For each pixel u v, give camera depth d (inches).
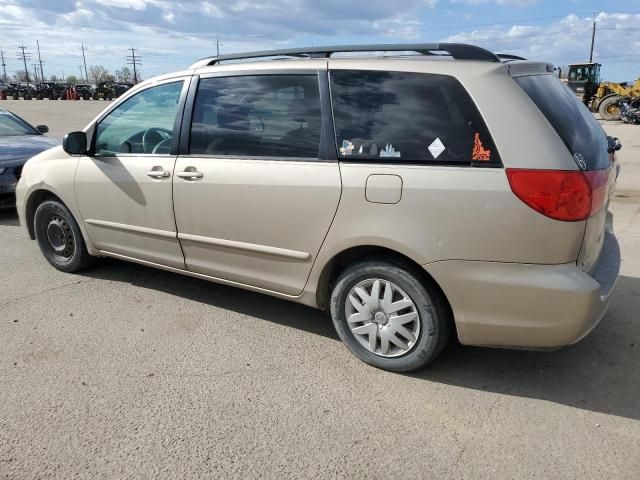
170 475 95.8
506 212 107.1
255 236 139.4
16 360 134.6
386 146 119.6
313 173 127.3
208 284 184.4
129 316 159.6
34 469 97.3
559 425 108.7
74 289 180.2
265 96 137.2
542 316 109.0
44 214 193.2
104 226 174.7
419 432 106.9
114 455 100.8
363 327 129.7
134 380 125.7
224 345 142.5
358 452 101.3
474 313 114.3
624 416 111.7
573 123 116.6
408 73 119.6
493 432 106.7
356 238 122.2
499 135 108.8
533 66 125.0
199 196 146.9
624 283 180.9
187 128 150.6
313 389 122.0
